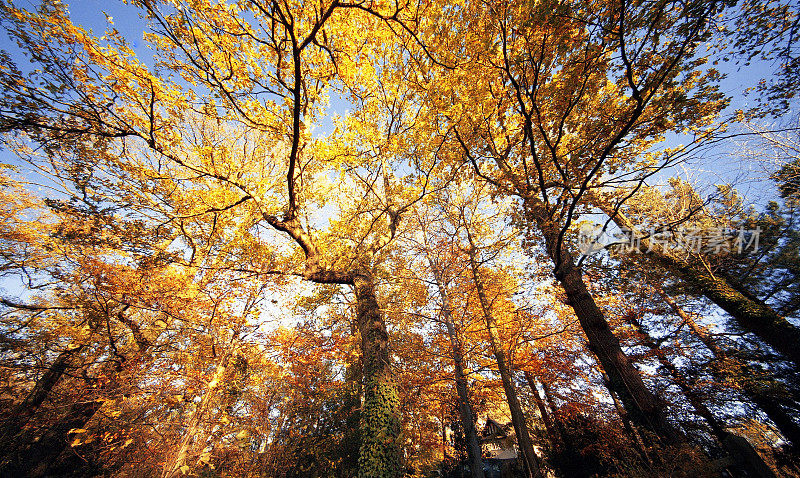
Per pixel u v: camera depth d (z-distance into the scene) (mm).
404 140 7820
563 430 10008
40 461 9734
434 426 13969
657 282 10500
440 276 10594
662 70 4875
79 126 6234
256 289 11445
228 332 11828
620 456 7508
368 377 7551
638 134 5883
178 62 6062
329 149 7996
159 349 11141
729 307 8945
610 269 8422
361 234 10039
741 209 11508
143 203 8453
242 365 12312
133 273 9820
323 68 6934
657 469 5254
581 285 7625
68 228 8664
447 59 5871
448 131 6871
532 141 5941
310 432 11445
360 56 7375
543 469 9281
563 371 10484
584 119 6711
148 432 10547
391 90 8930
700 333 11062
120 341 12117
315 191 10250
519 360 10008
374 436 6676
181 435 9750
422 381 9875
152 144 6531
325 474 10320
